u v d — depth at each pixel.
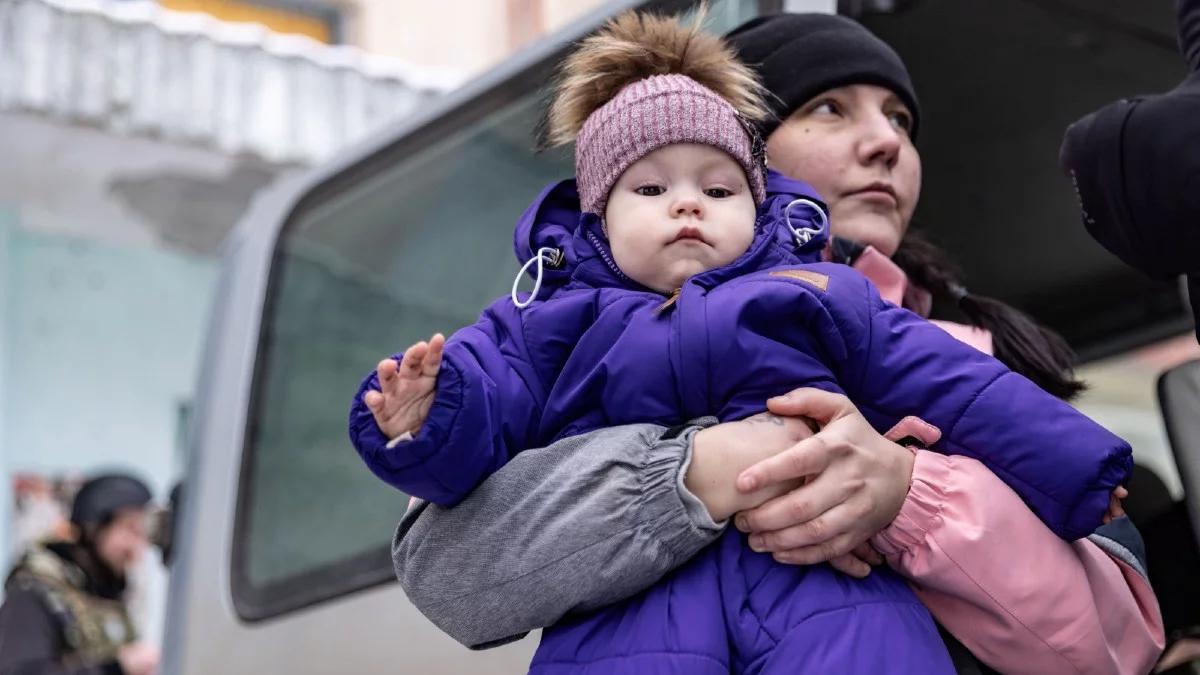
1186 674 1.74
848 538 1.29
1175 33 2.70
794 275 1.39
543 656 1.33
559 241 1.49
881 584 1.31
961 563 1.30
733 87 1.54
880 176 1.81
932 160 3.01
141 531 4.54
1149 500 2.25
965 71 2.76
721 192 1.44
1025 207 3.13
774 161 1.85
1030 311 3.54
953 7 2.53
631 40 1.55
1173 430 1.72
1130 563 1.45
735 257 1.42
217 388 3.44
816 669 1.23
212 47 5.29
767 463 1.27
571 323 1.42
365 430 1.28
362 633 2.77
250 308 3.50
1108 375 7.07
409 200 3.27
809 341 1.38
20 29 5.07
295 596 2.95
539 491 1.31
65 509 6.75
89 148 5.56
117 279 7.03
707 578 1.30
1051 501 1.31
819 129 1.84
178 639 3.13
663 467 1.29
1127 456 1.31
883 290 1.69
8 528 6.61
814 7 2.29
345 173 3.46
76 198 6.21
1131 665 1.39
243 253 3.63
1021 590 1.30
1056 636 1.31
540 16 7.09
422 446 1.25
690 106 1.42
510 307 1.46
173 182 5.93
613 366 1.36
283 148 5.30
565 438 1.34
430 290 3.14
